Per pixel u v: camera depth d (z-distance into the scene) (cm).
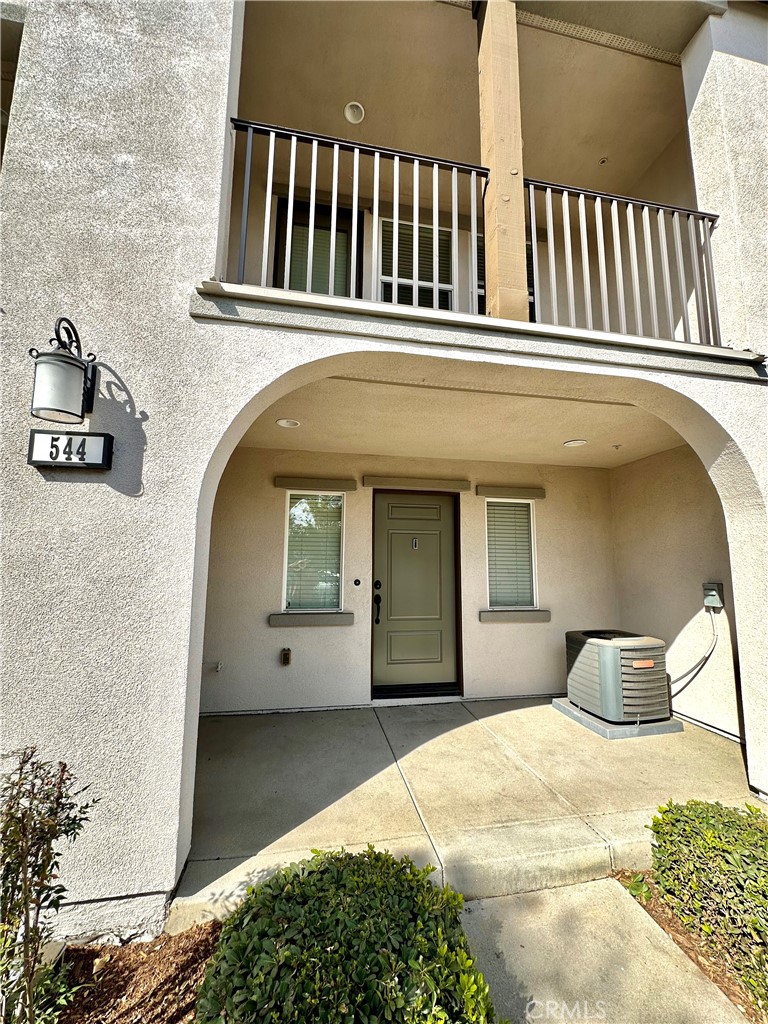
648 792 282
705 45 326
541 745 357
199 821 248
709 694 395
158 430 210
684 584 428
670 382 280
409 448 455
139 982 167
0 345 200
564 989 170
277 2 308
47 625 194
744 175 313
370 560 468
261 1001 115
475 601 491
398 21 321
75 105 219
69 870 186
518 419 361
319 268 434
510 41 288
